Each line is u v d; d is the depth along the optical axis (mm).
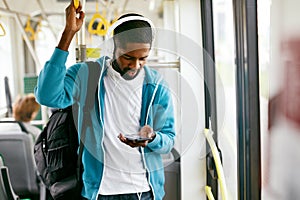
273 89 1129
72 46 1746
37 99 1455
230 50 1898
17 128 3127
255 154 1313
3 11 3695
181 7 1908
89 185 1543
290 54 996
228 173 1890
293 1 974
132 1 4195
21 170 2906
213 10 1923
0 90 4004
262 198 1297
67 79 1501
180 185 2025
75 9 1421
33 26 5234
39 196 2996
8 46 4438
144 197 1587
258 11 1294
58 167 1617
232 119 1887
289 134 1033
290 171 1046
